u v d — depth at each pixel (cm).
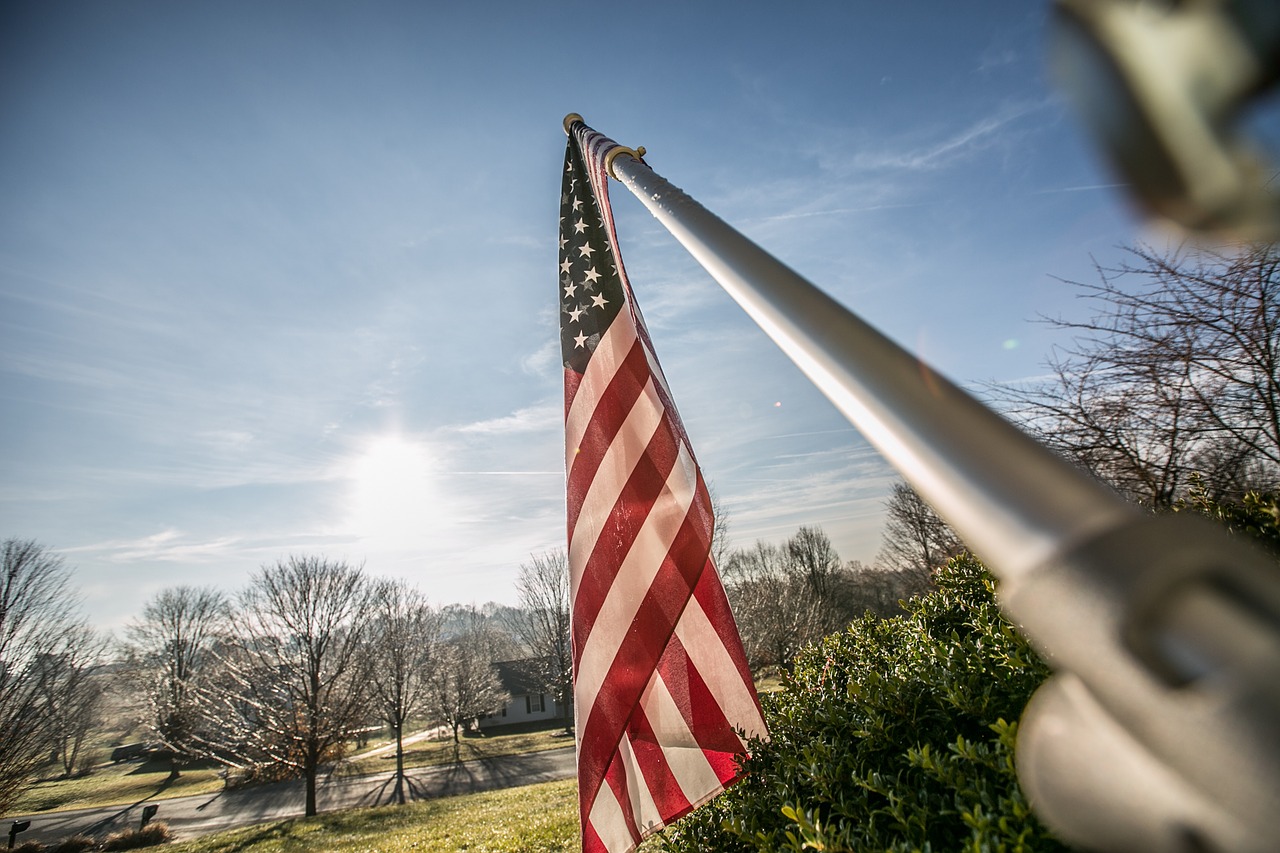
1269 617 34
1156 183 26
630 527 335
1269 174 23
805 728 284
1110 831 42
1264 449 548
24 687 2620
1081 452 645
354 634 3161
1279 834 30
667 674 333
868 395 80
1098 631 38
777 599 2606
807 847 199
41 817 3331
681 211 212
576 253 432
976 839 151
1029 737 52
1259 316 530
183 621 5178
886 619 396
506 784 2970
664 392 363
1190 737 33
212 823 2848
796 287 115
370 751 4938
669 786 316
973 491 61
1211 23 24
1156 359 591
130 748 5938
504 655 7712
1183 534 38
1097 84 28
